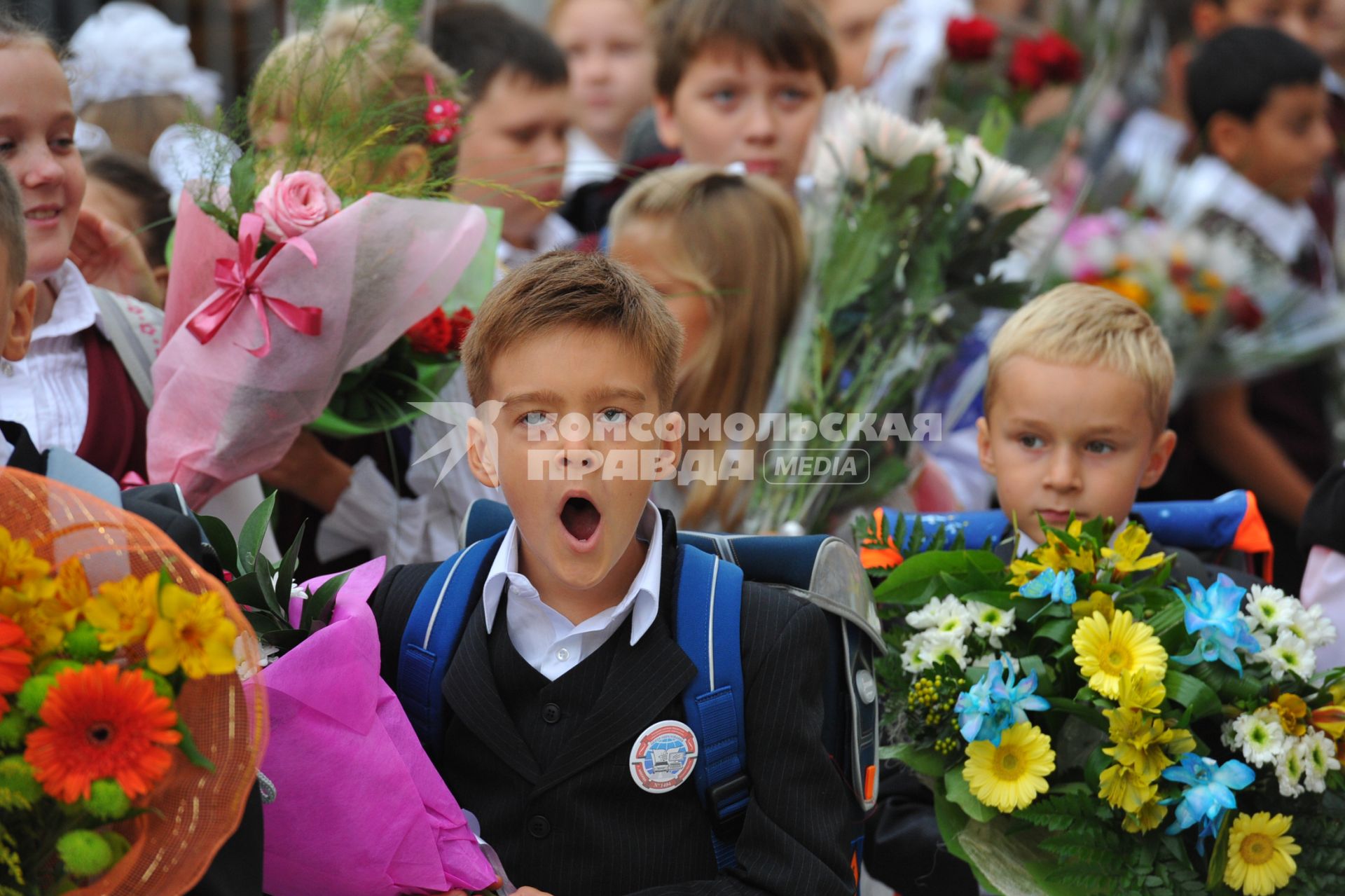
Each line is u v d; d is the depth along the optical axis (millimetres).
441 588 4922
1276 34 11164
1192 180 10961
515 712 4734
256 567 4625
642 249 7773
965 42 9891
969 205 8031
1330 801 5191
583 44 13273
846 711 4938
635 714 4594
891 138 8078
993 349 6410
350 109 6559
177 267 6363
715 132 9664
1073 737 5305
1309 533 6625
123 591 3441
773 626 4711
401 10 6859
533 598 4715
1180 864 4973
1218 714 5188
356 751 4340
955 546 6137
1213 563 6613
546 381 4461
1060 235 9188
